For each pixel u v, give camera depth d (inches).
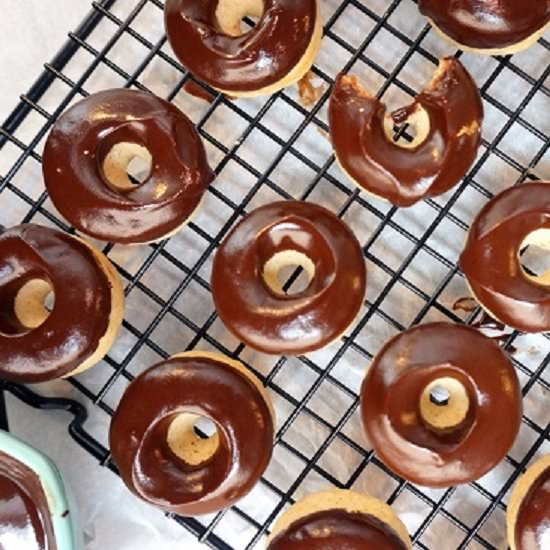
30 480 21.3
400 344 21.9
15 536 21.1
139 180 24.6
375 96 23.7
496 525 23.7
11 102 25.2
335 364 23.7
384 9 24.5
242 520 24.1
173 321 24.5
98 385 24.4
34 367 22.1
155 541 24.2
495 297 21.8
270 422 22.4
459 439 21.4
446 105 21.9
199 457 22.6
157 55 24.5
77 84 24.0
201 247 24.5
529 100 23.4
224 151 24.0
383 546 21.4
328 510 22.0
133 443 21.8
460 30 22.4
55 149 22.6
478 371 21.4
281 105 24.5
